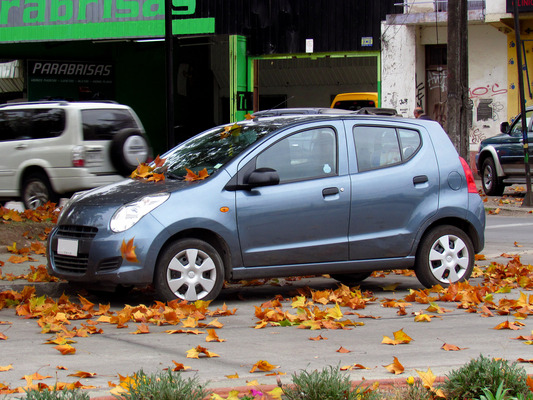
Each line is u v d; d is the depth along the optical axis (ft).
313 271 26.50
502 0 80.02
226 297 27.94
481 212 28.84
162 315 23.13
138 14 93.35
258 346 20.01
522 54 84.02
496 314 24.31
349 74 105.40
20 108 48.01
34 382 16.43
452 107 56.24
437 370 16.96
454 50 55.88
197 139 28.84
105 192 26.22
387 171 27.53
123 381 15.57
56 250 25.84
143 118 107.65
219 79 105.81
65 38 96.53
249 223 25.46
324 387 14.38
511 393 14.73
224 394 15.17
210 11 91.04
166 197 24.75
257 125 27.84
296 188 26.14
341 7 87.35
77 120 46.16
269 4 89.61
